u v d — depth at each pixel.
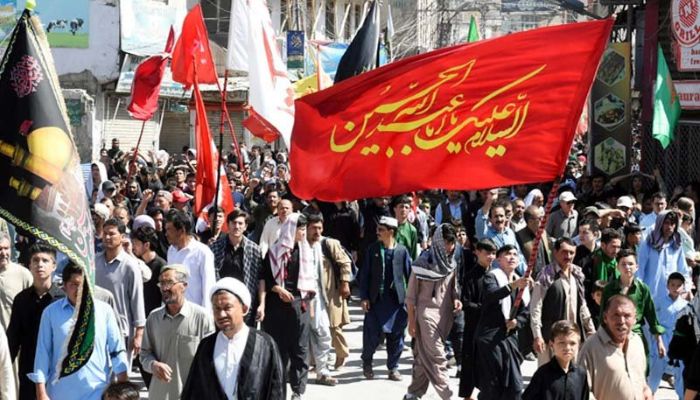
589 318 9.49
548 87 7.43
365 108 7.76
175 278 7.64
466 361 9.89
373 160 7.80
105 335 7.20
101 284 8.73
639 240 11.85
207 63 13.63
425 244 15.55
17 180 5.87
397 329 11.65
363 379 11.75
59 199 5.89
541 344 9.18
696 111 21.41
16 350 7.71
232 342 6.41
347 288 11.93
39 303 7.74
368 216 15.95
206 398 6.37
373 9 16.12
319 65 23.58
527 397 7.00
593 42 7.36
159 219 11.81
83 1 34.09
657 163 22.55
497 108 7.54
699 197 17.66
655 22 22.20
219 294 6.38
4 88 5.95
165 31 35.19
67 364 7.01
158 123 36.16
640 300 9.52
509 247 9.30
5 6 32.25
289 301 10.37
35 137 5.90
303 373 10.51
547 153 7.46
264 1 12.64
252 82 12.50
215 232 10.84
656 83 18.08
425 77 7.62
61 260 9.93
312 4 44.50
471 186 7.63
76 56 34.22
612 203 16.92
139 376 11.41
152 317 7.74
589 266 10.81
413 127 7.70
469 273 9.95
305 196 8.00
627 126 22.50
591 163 22.78
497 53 7.50
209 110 35.66
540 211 12.15
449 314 10.33
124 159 22.08
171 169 20.08
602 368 7.45
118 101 35.00
